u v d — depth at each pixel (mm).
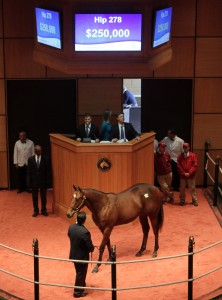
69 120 15867
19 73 15516
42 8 13742
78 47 13375
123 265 10898
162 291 9867
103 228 10875
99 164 12805
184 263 11008
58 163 13672
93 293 9859
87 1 13047
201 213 13906
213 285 10008
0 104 15656
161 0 13750
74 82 15664
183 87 15789
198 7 15367
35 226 13133
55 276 10523
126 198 11102
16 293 9797
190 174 14234
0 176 16047
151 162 13852
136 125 18047
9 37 15367
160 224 11414
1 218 13672
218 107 15852
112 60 13516
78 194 10602
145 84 15758
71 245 9758
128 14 13109
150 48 13562
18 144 15453
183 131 16000
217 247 11750
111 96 15688
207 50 15578
